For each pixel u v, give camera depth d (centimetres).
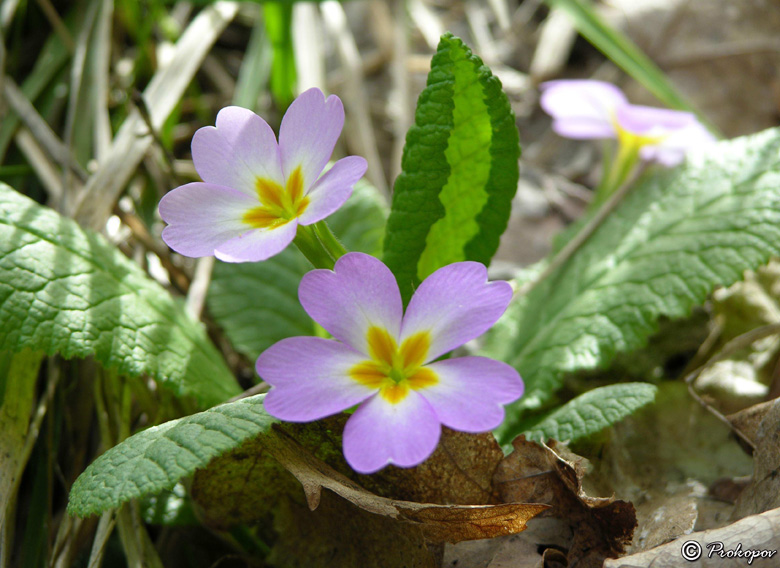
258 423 14
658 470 18
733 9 32
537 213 27
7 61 27
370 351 14
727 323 20
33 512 17
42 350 16
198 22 27
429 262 17
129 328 17
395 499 16
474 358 13
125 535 17
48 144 23
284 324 20
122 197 23
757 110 30
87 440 19
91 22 26
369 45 33
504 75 32
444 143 16
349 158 14
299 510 17
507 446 17
